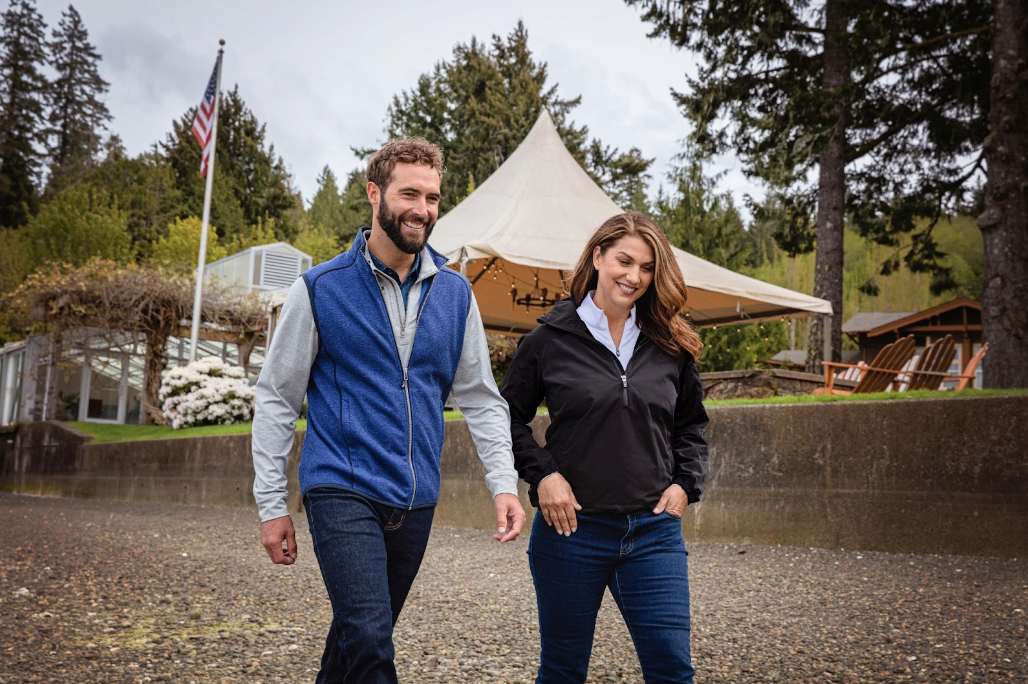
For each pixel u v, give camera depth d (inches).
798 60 613.9
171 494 471.5
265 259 884.6
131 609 175.9
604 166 1646.2
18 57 2187.5
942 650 139.0
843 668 131.0
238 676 127.2
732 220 710.5
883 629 154.2
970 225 1632.6
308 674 129.0
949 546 222.5
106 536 297.6
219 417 568.7
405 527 86.7
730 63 597.6
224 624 162.7
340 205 2187.5
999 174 456.1
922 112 623.2
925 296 1632.6
